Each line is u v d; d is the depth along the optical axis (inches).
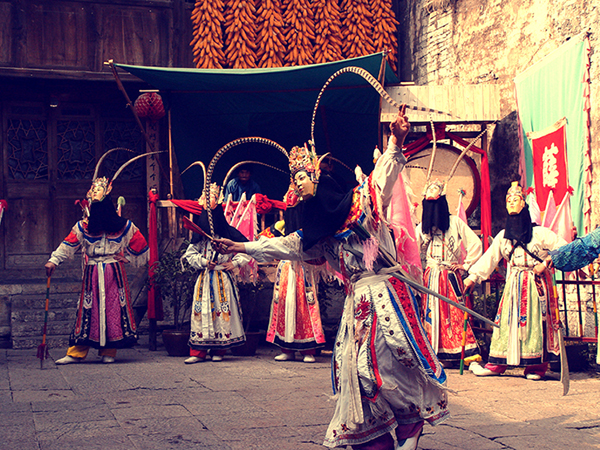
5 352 297.1
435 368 112.4
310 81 315.9
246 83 318.7
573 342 235.6
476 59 346.3
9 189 396.2
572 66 251.3
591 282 220.8
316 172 116.4
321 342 255.8
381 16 410.6
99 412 166.2
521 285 219.5
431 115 294.7
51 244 403.2
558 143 262.5
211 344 256.4
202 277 260.8
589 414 163.8
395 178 115.9
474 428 148.8
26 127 403.2
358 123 360.8
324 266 133.0
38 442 137.0
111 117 416.2
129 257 263.6
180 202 296.5
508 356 218.8
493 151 330.6
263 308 344.2
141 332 352.5
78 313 253.3
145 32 390.9
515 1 309.9
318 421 156.0
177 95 343.9
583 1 258.2
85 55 382.3
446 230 243.4
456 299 241.1
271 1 388.8
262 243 118.8
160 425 152.3
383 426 109.4
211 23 383.6
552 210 254.1
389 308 112.3
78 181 410.0
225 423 154.2
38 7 375.2
